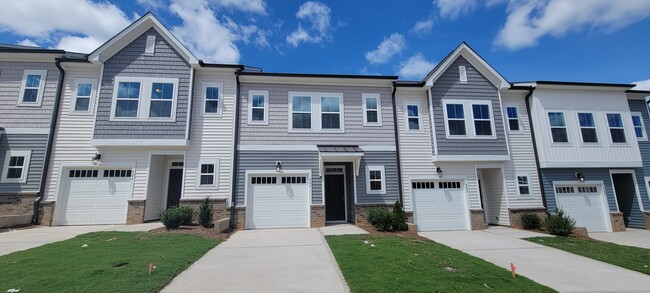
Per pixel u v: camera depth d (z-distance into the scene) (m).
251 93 12.95
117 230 10.02
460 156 13.05
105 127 11.58
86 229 10.34
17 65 12.23
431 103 13.41
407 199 12.82
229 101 12.71
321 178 12.52
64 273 5.22
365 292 4.70
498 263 7.17
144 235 9.12
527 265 7.01
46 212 11.21
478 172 14.60
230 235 10.19
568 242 9.81
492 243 9.53
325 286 5.05
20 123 11.81
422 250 7.91
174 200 13.35
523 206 13.30
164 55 12.42
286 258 6.97
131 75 12.09
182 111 12.06
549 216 12.32
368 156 12.98
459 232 11.92
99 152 11.79
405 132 13.41
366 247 8.02
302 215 12.27
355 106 13.44
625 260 7.55
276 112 12.91
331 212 13.50
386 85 13.82
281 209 12.23
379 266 6.12
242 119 12.68
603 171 14.02
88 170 11.87
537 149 13.84
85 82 12.35
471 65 13.98
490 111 13.60
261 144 12.55
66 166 11.68
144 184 11.78
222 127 12.45
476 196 13.10
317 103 13.26
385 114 13.52
